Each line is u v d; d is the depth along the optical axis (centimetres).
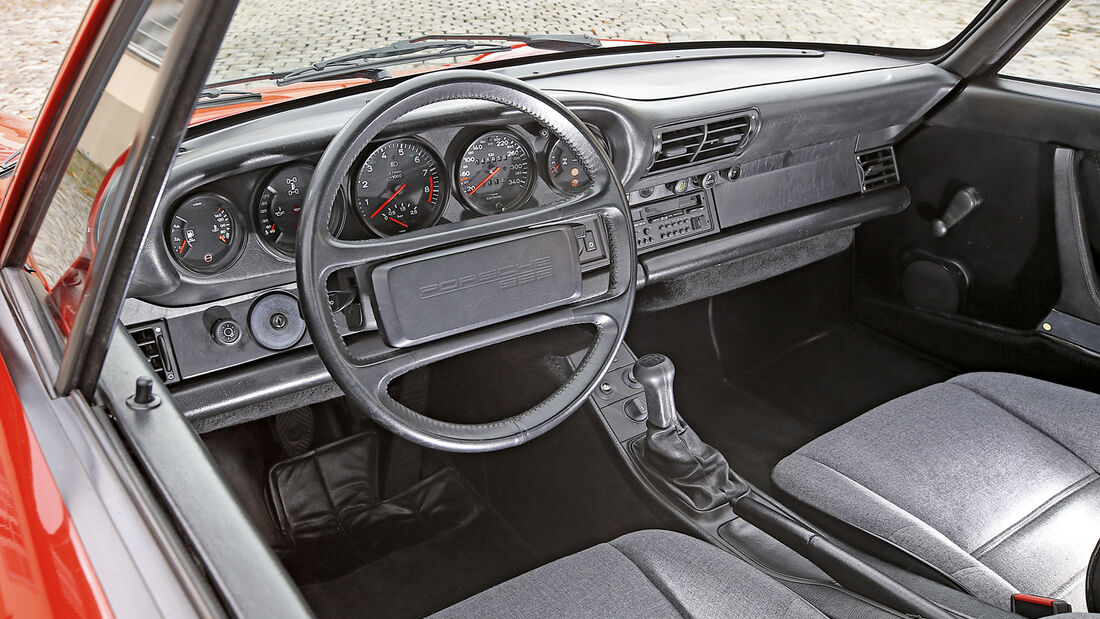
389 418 141
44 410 82
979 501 153
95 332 78
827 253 262
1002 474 157
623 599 126
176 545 64
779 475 169
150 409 80
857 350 266
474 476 224
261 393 172
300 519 209
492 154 176
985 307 240
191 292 162
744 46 259
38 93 381
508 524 212
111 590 61
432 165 171
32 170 104
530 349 218
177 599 59
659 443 195
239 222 162
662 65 236
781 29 273
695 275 241
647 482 195
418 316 145
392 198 170
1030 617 128
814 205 241
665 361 194
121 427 78
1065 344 221
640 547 139
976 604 134
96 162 84
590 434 205
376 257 138
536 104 141
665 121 192
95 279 74
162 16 67
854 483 161
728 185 226
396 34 291
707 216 224
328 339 135
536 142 180
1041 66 221
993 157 228
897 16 247
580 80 215
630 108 189
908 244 256
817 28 267
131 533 65
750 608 124
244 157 154
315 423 215
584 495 206
